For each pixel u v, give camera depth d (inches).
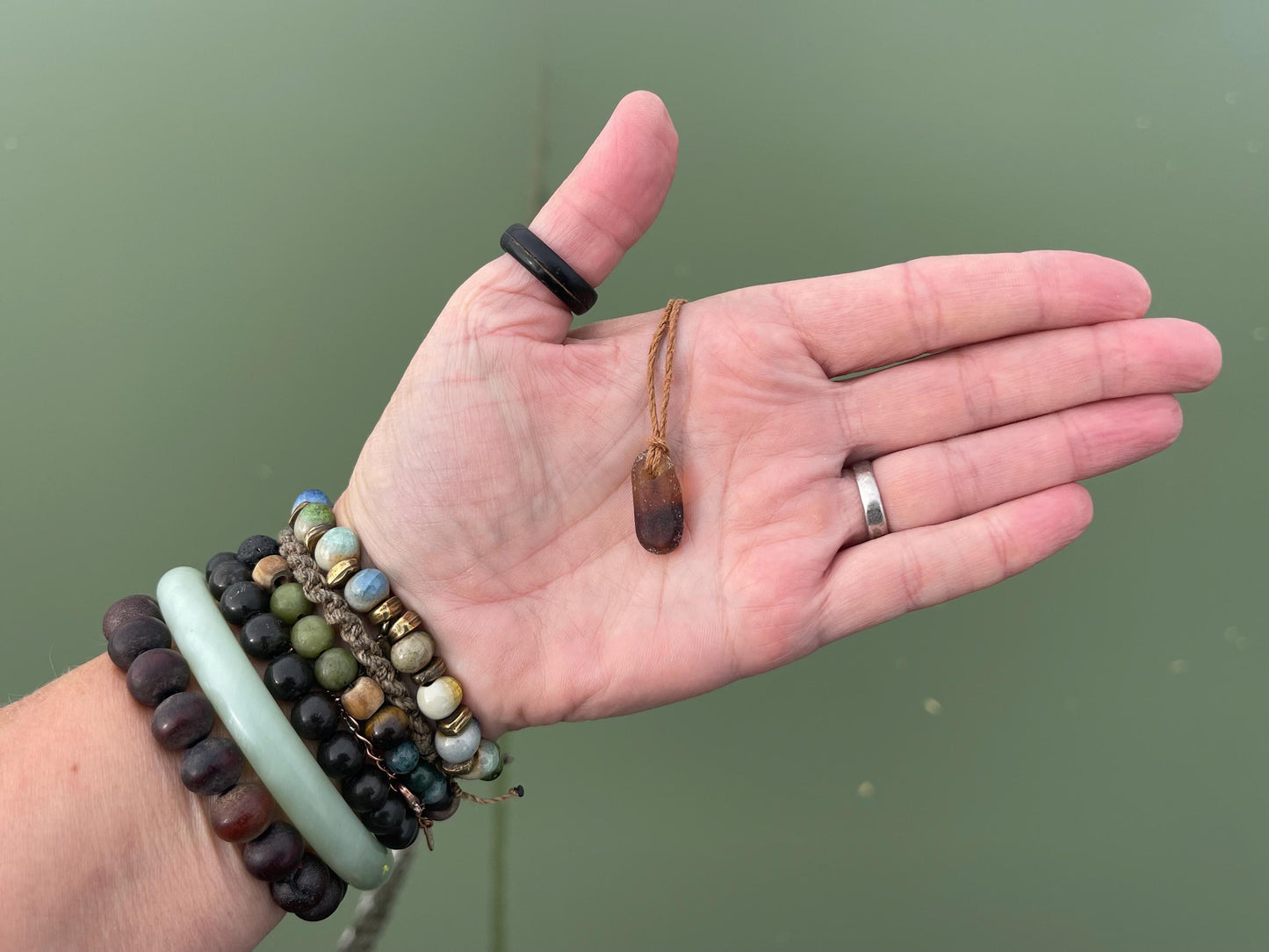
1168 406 8.7
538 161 12.7
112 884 7.3
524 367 8.3
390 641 8.2
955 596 8.7
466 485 8.3
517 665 8.5
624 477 8.7
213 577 8.1
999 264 8.5
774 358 8.8
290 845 7.4
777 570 8.6
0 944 6.8
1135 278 8.5
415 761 8.1
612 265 8.4
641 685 8.6
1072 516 8.6
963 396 8.8
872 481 8.9
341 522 8.7
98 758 7.5
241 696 7.4
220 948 7.5
